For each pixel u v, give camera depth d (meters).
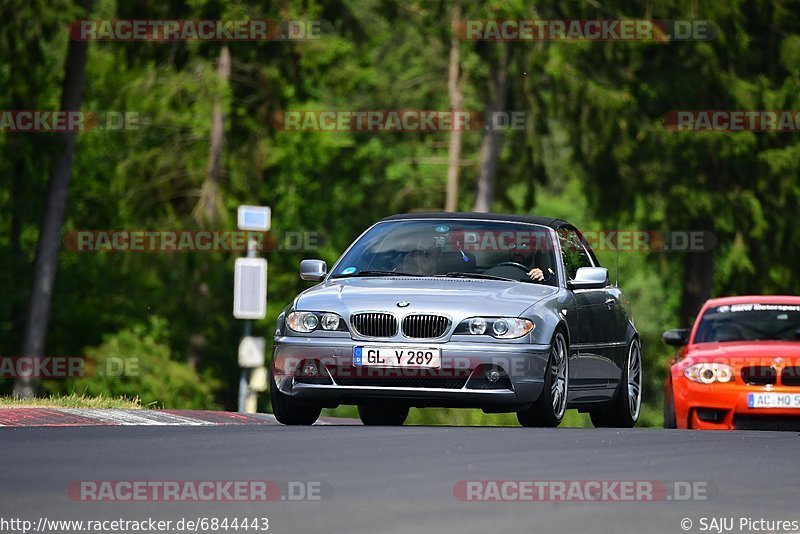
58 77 122.88
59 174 101.25
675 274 119.62
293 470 21.50
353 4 122.06
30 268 119.56
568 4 112.88
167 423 34.81
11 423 32.66
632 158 114.19
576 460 23.94
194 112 113.25
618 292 41.22
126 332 113.88
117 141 124.12
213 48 111.06
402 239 37.38
